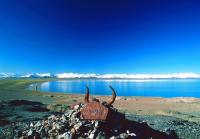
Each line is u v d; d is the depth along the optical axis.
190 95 116.94
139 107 53.25
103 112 16.31
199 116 41.19
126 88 190.12
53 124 17.00
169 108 52.34
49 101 59.75
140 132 18.22
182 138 22.95
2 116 29.83
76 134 15.50
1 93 78.25
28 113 33.56
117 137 15.16
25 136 16.89
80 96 83.50
